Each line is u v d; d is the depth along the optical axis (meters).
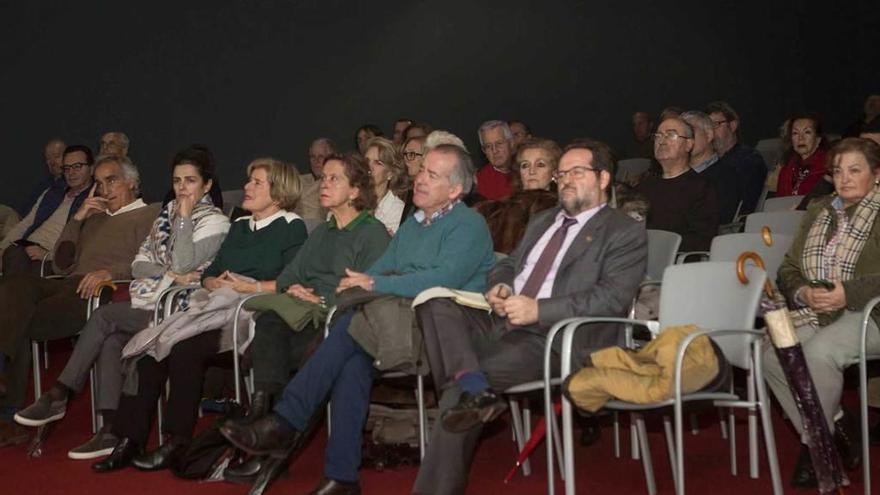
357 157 4.29
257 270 4.58
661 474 3.90
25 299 4.84
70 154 6.58
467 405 3.31
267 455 3.81
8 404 4.88
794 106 9.99
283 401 3.63
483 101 9.48
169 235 4.90
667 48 9.84
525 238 3.89
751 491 3.63
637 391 3.13
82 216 5.48
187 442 4.15
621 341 3.66
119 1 8.63
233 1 8.88
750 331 3.24
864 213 3.80
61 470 4.27
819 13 10.05
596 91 9.72
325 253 4.28
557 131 9.64
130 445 4.23
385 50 9.25
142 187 8.66
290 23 9.02
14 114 8.42
